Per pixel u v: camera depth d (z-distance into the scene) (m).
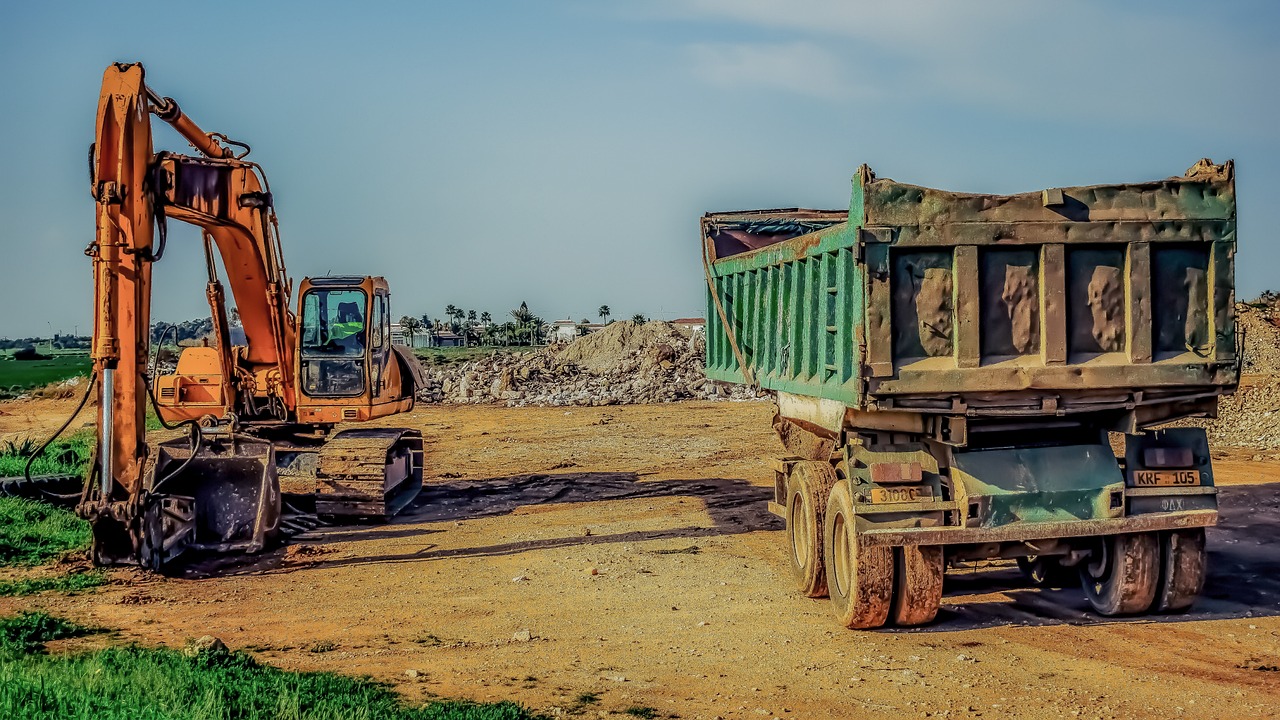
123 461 12.45
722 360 14.82
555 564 12.70
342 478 16.17
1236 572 10.89
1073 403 8.67
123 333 12.48
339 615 10.34
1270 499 15.18
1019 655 8.30
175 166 14.05
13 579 11.90
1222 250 8.71
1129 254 8.62
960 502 8.59
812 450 11.84
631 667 8.28
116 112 12.30
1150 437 8.95
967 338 8.44
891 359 8.39
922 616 9.01
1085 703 7.11
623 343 54.78
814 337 10.16
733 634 9.25
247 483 14.58
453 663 8.48
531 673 8.14
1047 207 8.51
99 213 12.19
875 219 8.34
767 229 15.38
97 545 12.51
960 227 8.40
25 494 16.27
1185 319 8.75
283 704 6.77
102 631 9.63
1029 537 8.59
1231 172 8.73
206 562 13.30
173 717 6.25
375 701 7.12
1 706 6.34
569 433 30.08
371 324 17.12
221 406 18.08
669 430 30.02
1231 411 25.72
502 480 21.12
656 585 11.37
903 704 7.20
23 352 145.00
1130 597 9.09
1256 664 7.87
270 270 16.50
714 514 16.14
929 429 8.70
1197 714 6.82
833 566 9.59
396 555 13.73
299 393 17.05
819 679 7.83
